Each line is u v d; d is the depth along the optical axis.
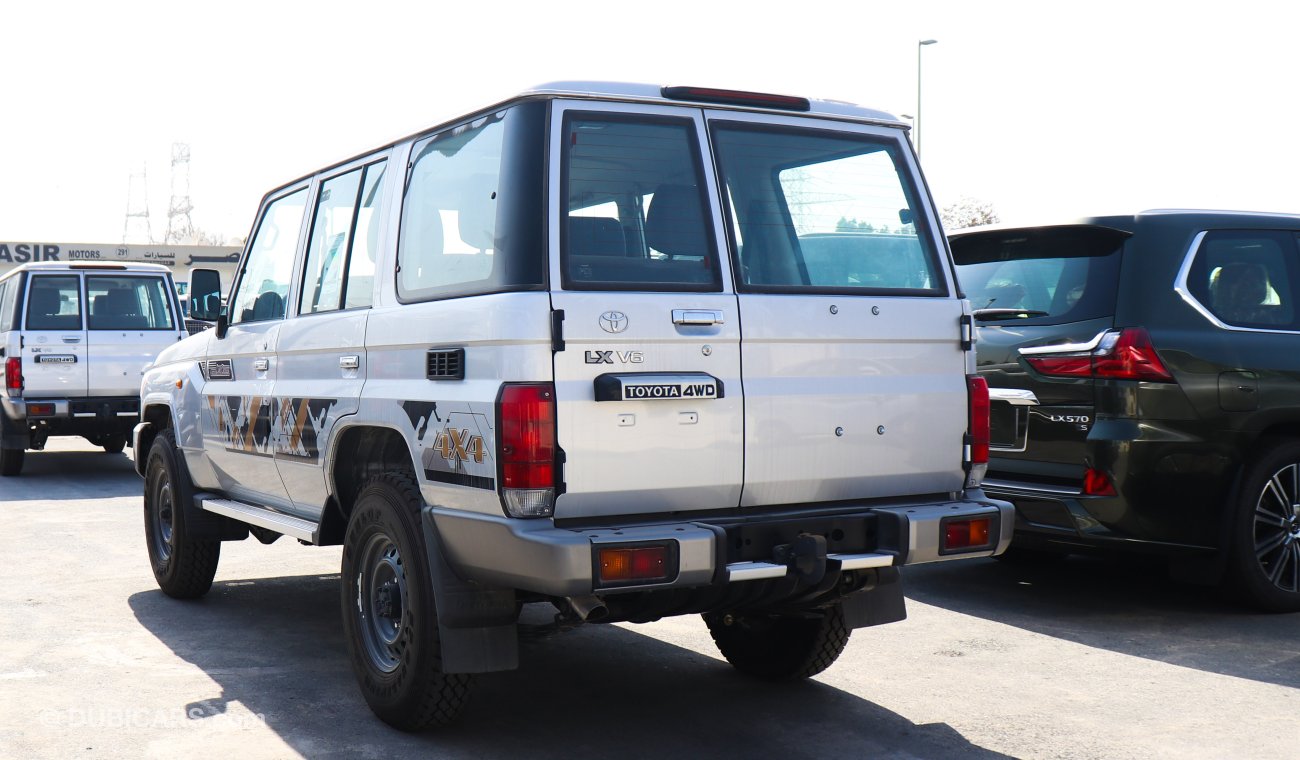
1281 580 6.66
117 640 6.12
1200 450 6.39
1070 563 8.17
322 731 4.67
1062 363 6.50
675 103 4.33
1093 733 4.68
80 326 13.27
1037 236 6.92
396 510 4.50
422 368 4.43
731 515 4.27
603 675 5.50
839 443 4.42
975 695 5.18
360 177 5.28
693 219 4.28
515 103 4.19
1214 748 4.51
